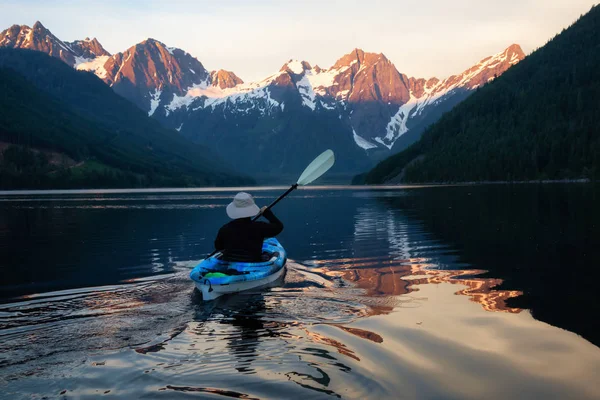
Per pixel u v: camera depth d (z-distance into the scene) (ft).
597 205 87.25
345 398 12.98
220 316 21.74
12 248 49.93
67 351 17.28
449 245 44.96
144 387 13.99
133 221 83.25
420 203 119.96
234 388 13.71
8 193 327.06
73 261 40.55
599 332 18.47
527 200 112.88
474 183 414.82
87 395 13.58
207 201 174.60
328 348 16.96
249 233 29.45
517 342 17.40
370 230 60.90
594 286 26.76
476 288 27.07
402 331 18.92
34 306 24.50
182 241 53.93
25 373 15.24
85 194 292.61
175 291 27.58
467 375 14.43
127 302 24.98
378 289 27.35
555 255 37.32
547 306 22.68
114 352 17.10
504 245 43.57
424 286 27.94
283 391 13.43
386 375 14.48
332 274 32.50
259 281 28.04
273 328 19.63
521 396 13.03
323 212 99.04
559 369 14.84
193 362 15.89
